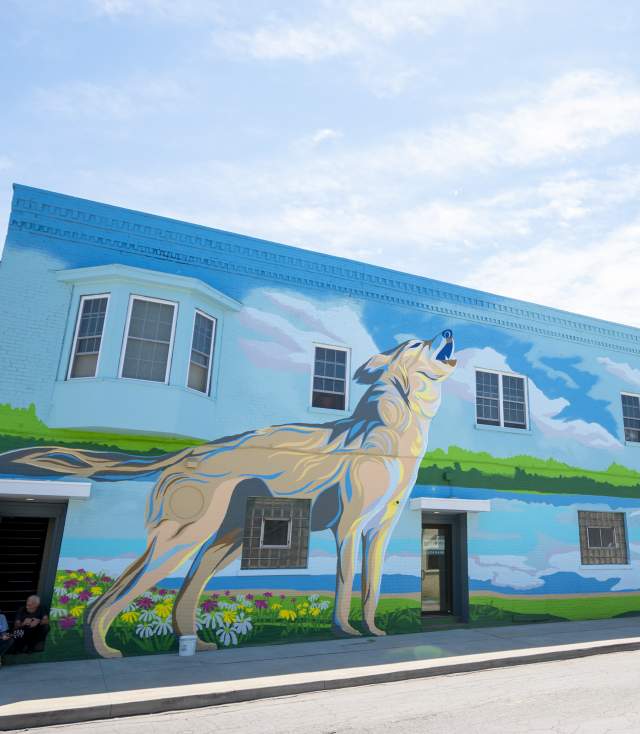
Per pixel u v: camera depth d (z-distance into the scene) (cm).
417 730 613
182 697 730
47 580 987
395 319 1370
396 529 1246
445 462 1338
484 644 1080
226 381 1162
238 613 1075
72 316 1066
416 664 911
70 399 1013
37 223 1077
